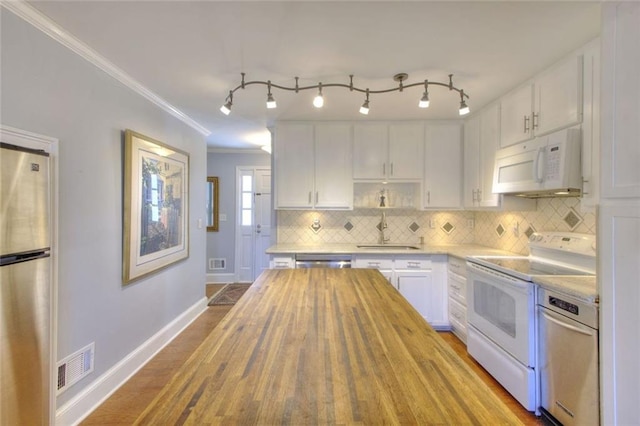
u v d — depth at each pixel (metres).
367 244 3.66
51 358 1.59
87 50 1.86
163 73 2.20
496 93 2.57
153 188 2.62
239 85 2.39
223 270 5.23
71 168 1.80
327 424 0.63
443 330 3.13
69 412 1.78
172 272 3.05
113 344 2.18
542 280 1.80
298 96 2.63
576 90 1.87
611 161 1.33
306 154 3.42
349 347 0.97
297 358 0.90
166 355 2.71
